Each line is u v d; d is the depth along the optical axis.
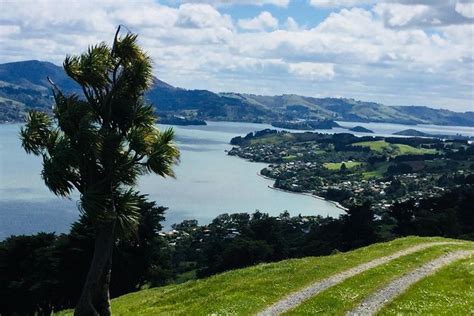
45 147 22.62
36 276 58.06
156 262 69.69
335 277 33.38
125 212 22.59
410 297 28.30
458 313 24.62
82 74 22.50
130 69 23.12
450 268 35.09
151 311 32.25
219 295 31.58
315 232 137.38
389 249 43.50
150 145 22.67
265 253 106.56
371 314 25.53
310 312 25.95
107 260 22.91
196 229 193.88
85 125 21.52
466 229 117.12
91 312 22.31
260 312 26.38
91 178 22.36
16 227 185.50
